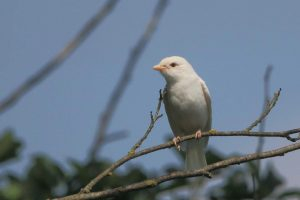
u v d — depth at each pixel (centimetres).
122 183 1030
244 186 1000
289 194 989
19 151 925
